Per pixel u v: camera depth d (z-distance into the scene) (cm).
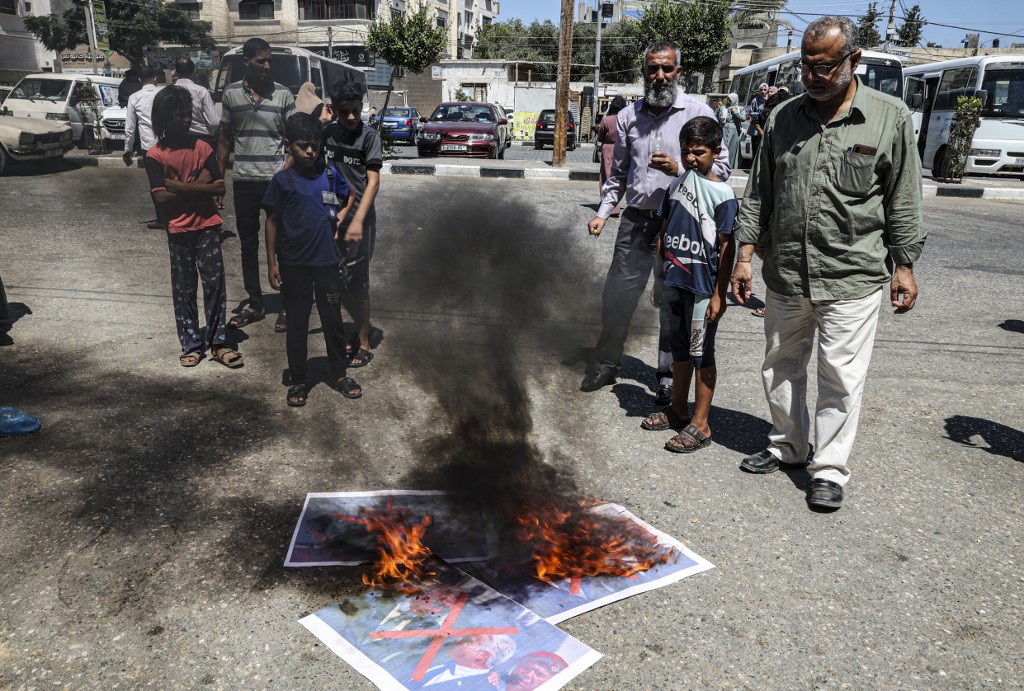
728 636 225
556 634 221
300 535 265
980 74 1700
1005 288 731
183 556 252
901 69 1786
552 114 2512
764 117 1231
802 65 279
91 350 456
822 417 306
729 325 573
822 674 211
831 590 249
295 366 379
